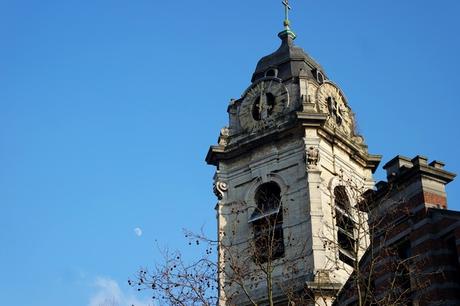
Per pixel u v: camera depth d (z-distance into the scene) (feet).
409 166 113.19
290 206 168.45
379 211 113.80
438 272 102.47
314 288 148.25
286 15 203.72
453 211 104.12
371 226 108.58
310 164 170.40
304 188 168.35
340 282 154.30
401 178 112.16
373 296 104.88
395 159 114.83
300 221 165.17
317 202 165.68
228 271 160.76
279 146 176.96
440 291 101.76
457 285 102.27
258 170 176.55
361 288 110.73
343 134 179.93
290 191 170.09
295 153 173.68
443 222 104.99
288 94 182.19
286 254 161.58
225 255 153.07
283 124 176.14
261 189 176.04
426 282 103.04
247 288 158.71
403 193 111.65
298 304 133.90
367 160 184.96
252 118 184.03
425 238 105.50
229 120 188.34
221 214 176.04
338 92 188.44
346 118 186.60
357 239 102.99
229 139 185.06
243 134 183.21
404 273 108.37
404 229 109.81
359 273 100.07
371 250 113.29
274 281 157.79
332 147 177.58
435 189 109.81
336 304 119.14
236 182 179.42
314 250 158.20
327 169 173.88
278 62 191.31
